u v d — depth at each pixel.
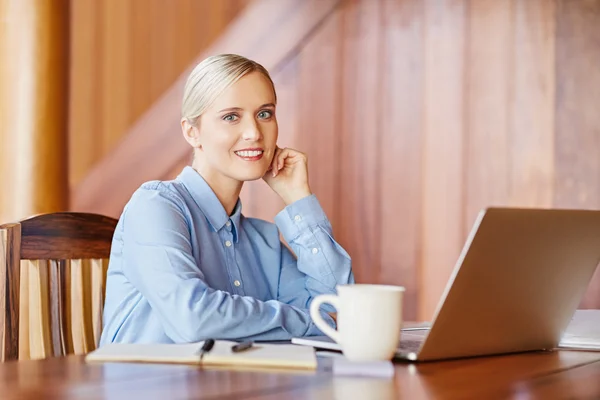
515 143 2.96
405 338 1.35
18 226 1.53
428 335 1.10
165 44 3.02
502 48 2.97
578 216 1.19
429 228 3.02
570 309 1.29
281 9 3.06
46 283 1.66
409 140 3.03
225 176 1.70
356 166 3.07
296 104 3.09
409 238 3.03
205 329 1.34
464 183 3.00
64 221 1.70
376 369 1.02
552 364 1.15
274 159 1.81
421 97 3.02
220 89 1.62
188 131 1.71
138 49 3.02
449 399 0.87
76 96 2.97
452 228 3.00
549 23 2.94
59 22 2.89
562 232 1.18
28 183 2.84
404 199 3.04
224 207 1.72
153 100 3.01
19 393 0.88
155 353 1.12
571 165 2.92
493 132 2.98
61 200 2.91
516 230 1.11
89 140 2.99
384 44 3.04
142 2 3.01
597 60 2.90
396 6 3.03
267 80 1.66
